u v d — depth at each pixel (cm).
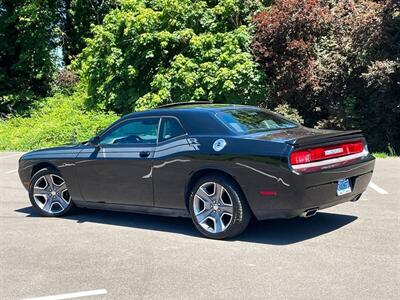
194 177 656
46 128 2069
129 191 713
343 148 643
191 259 570
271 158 589
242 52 1722
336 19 1616
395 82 1457
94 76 2023
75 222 768
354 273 509
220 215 638
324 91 1628
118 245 637
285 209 590
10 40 2784
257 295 461
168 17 1841
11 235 698
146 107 1792
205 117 670
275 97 1711
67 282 511
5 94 2658
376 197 863
